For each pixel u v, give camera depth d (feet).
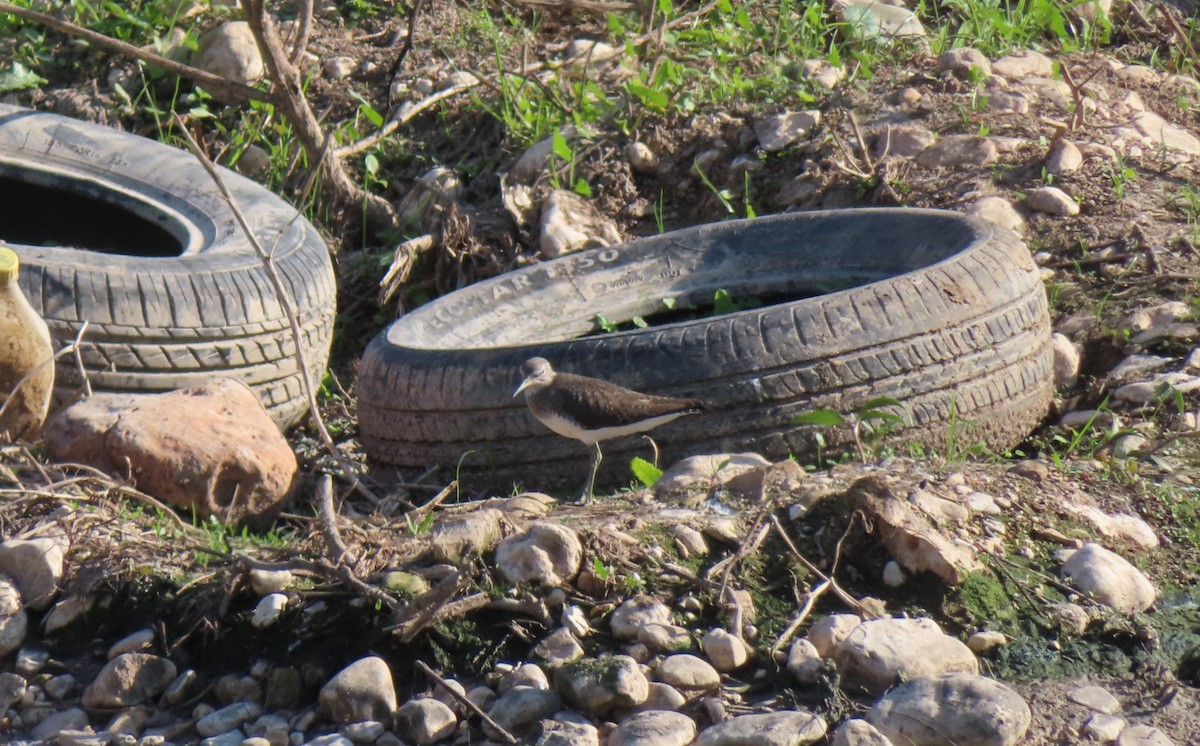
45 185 60.70
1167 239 55.62
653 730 27.89
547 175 66.33
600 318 55.42
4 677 31.48
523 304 54.90
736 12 77.77
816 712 28.94
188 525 37.11
